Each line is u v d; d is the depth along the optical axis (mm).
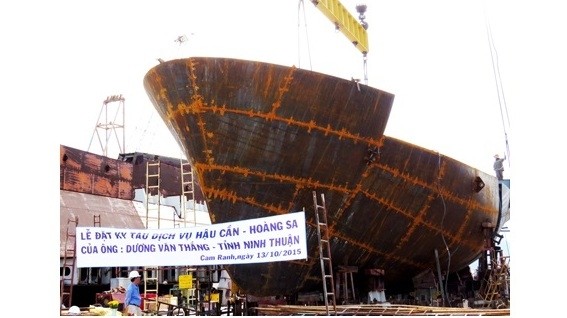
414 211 12836
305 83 10688
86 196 21359
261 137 10914
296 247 9305
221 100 10742
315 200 10289
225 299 17516
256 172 11125
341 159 11344
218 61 10555
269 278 11625
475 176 14359
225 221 11438
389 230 12625
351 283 12133
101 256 10094
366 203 11938
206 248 9883
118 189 23328
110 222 20906
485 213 15469
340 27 13062
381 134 11617
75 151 21391
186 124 11148
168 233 10055
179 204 25484
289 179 11195
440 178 13016
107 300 14578
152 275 18594
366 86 11172
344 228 11859
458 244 14781
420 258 13828
